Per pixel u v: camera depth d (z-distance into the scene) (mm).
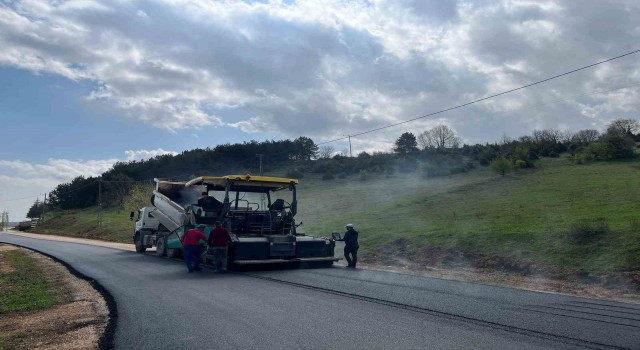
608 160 39562
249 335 7383
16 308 11203
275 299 10289
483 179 40156
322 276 14094
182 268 17047
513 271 15070
